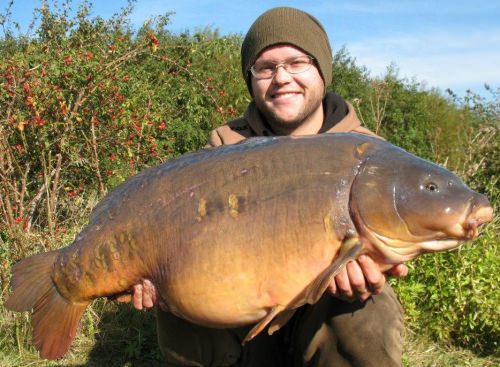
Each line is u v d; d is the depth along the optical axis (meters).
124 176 4.94
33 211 4.36
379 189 2.03
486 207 2.05
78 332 3.66
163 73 6.38
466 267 3.76
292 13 2.87
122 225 2.27
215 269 2.09
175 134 6.39
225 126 3.15
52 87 4.60
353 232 2.04
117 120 4.94
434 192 2.03
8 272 3.71
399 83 9.79
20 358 3.42
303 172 2.08
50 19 5.76
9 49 5.99
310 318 2.57
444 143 8.47
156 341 3.63
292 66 2.87
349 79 9.70
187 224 2.15
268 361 2.81
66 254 2.38
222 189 2.14
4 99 4.53
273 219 2.05
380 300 2.51
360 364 2.47
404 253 2.08
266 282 2.06
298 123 2.97
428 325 3.77
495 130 5.82
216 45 7.00
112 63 4.91
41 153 4.50
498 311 3.63
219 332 2.69
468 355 3.64
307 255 2.03
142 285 2.29
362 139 2.16
